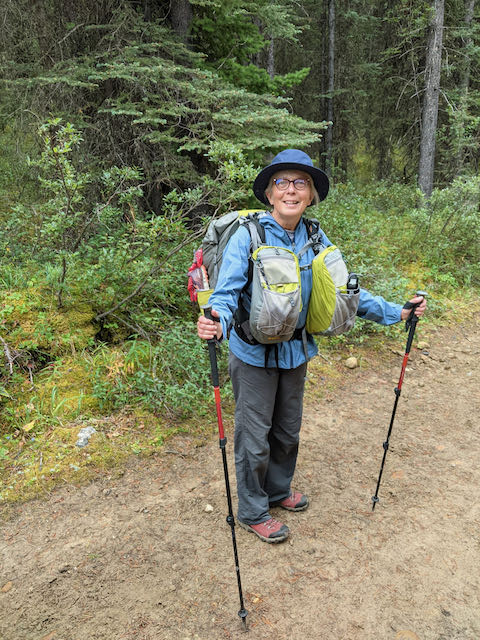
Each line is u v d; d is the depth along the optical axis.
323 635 2.25
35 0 6.30
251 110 5.90
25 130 6.20
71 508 2.93
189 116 6.09
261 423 2.56
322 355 5.12
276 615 2.34
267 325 2.25
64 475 3.13
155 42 5.92
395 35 13.18
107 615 2.31
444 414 4.24
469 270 7.38
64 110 6.01
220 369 4.30
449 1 12.34
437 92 11.27
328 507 3.08
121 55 5.71
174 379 4.07
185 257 5.30
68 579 2.48
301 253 2.44
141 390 3.92
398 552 2.74
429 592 2.49
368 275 6.37
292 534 2.84
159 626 2.27
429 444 3.79
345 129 16.34
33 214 5.73
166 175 6.08
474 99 12.00
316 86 16.58
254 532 2.82
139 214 5.91
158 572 2.55
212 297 2.27
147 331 4.61
